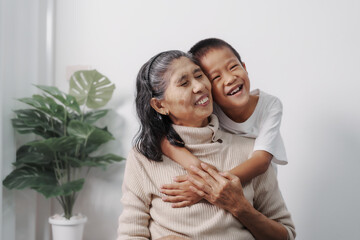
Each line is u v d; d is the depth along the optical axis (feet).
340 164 7.44
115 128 8.79
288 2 7.84
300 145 7.63
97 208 8.81
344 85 7.49
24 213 8.36
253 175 3.48
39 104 7.79
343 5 7.57
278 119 4.36
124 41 8.73
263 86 7.87
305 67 7.68
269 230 3.35
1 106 7.32
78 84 8.68
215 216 3.30
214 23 8.23
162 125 3.55
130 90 8.70
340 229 7.41
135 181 3.60
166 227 3.39
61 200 8.80
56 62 8.96
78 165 8.23
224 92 3.65
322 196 7.50
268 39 7.89
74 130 7.81
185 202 3.33
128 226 3.48
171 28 8.48
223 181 3.23
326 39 7.61
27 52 8.32
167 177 3.49
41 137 8.86
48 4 8.89
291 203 7.63
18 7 7.99
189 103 3.33
